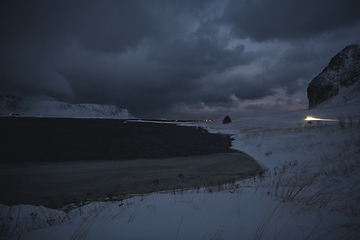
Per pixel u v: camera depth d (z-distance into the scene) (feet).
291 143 57.88
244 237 7.24
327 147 43.88
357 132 48.83
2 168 44.29
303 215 10.03
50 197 27.17
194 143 92.84
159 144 90.63
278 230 7.97
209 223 8.47
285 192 16.78
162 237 7.20
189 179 35.04
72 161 52.90
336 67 466.70
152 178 35.83
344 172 23.81
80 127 247.70
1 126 238.48
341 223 9.05
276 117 229.66
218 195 13.78
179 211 10.16
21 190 30.01
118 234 7.57
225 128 170.09
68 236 7.69
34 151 71.05
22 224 15.93
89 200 25.48
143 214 10.10
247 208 10.62
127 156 60.70
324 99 437.17
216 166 45.11
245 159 52.60
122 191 28.94
